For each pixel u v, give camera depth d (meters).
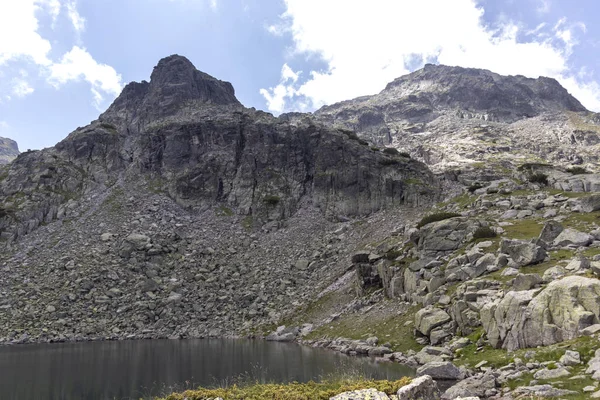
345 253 93.94
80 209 117.19
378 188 117.38
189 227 113.75
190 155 139.38
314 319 72.94
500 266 52.81
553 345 32.53
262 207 119.81
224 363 46.50
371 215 112.12
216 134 142.00
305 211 119.75
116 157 141.88
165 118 159.12
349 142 130.62
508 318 38.12
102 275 87.94
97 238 102.69
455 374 34.06
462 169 137.50
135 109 171.50
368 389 24.14
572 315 33.06
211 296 85.50
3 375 41.78
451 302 51.12
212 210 123.50
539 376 28.09
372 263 75.94
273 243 105.75
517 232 63.62
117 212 116.06
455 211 91.19
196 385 35.88
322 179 123.81
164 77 177.00
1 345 65.62
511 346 36.97
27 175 127.50
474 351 40.12
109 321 77.50
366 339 56.09
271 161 133.88
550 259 49.72
